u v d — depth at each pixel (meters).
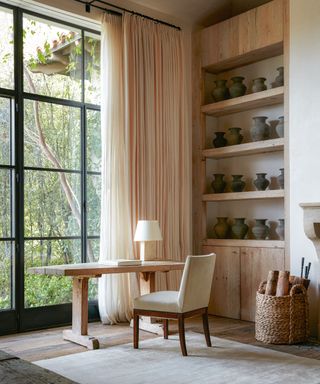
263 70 5.68
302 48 4.80
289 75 4.91
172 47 5.63
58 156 5.03
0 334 4.53
